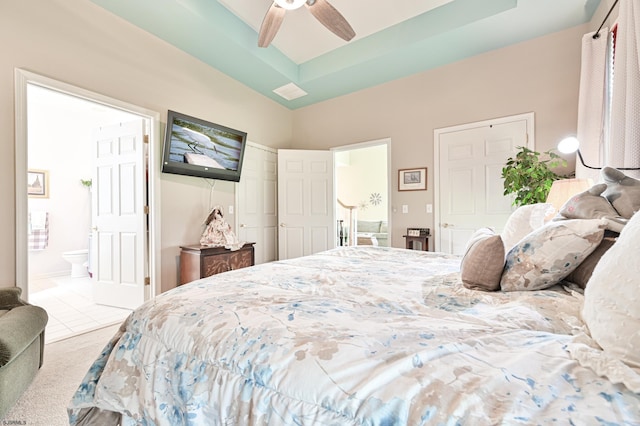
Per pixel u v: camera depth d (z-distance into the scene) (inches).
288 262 71.4
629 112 66.1
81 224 198.5
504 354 24.2
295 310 34.7
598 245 39.3
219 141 135.2
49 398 62.1
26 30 81.9
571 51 109.3
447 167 136.2
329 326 30.4
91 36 95.2
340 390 22.2
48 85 85.9
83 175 199.6
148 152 116.5
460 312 36.3
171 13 100.4
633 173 65.7
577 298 36.6
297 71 152.5
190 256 117.9
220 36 113.4
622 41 69.8
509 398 19.1
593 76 94.5
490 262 44.9
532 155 105.3
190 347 31.9
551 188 93.1
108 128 124.9
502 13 101.2
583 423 16.6
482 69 127.1
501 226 124.0
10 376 57.1
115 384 37.1
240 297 40.2
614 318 24.3
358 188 314.8
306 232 171.0
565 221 43.1
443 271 60.9
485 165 127.0
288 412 23.3
